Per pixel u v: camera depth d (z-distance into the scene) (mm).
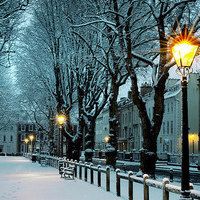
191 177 24172
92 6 21156
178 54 7133
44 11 25859
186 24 7484
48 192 11992
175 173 26625
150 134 17500
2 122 50719
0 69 33312
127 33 17125
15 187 13469
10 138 101750
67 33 25844
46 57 29484
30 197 10711
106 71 28453
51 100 39500
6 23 17094
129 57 17328
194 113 50812
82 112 29891
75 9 23375
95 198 10609
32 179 17219
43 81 31547
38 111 47312
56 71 28531
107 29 22578
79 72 28562
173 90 55281
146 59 17984
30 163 38156
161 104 17766
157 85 17625
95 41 24641
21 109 45750
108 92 30578
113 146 25156
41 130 49531
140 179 8906
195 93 51406
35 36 27906
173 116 52938
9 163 37688
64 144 94375
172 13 17953
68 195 11250
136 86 17469
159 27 16703
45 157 35656
